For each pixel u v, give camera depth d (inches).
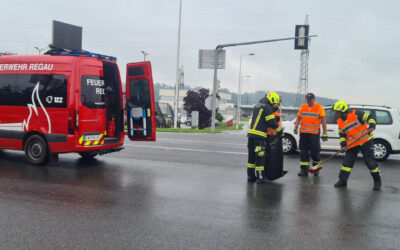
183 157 380.2
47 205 198.7
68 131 293.9
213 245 148.4
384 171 329.7
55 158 309.0
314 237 160.1
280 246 149.2
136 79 342.6
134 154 392.8
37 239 151.5
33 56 311.9
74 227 166.1
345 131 262.5
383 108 402.9
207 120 1454.2
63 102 295.4
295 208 204.1
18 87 313.7
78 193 225.1
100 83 313.3
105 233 159.5
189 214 188.5
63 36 482.6
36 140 307.9
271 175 267.6
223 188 248.2
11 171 285.7
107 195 222.1
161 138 616.4
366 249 148.2
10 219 175.3
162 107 1365.7
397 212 200.1
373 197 232.5
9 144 319.3
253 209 200.1
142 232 161.3
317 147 301.0
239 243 151.3
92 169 303.6
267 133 276.1
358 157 418.6
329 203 215.9
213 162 353.7
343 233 165.6
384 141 396.5
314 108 300.8
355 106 412.2
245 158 385.4
